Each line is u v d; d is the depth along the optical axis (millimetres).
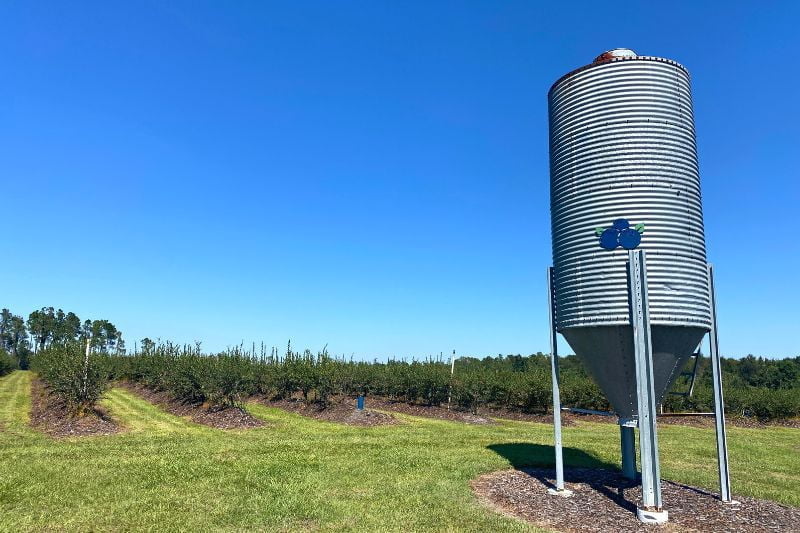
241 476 10000
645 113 8930
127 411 20672
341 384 24141
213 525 7227
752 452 15734
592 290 8852
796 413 26781
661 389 9258
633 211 8672
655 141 8852
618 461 13227
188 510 7848
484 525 7410
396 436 16172
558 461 9469
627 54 9484
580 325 8977
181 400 22766
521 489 9555
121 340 74750
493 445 14867
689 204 8922
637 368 8078
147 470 10258
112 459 11227
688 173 9023
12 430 15352
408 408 24531
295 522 7430
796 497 9703
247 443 13969
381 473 10609
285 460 11633
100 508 7859
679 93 9180
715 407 9109
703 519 7824
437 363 26719
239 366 21344
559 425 9602
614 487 9750
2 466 10305
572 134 9484
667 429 21234
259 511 7859
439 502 8555
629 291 8344
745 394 27281
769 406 26281
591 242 8953
